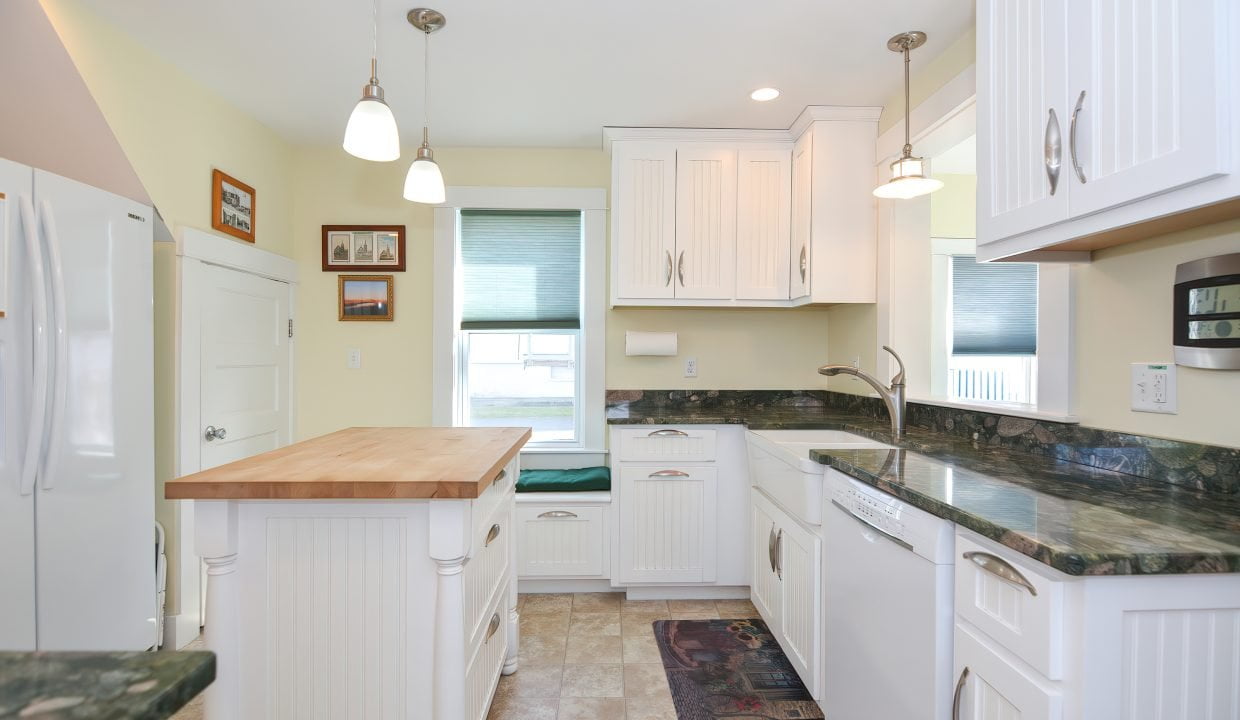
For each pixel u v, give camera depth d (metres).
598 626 2.59
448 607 1.35
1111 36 1.06
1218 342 1.23
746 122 2.92
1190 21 0.92
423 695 1.41
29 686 0.42
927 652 1.20
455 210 3.36
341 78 2.50
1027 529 0.97
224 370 2.69
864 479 1.50
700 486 2.83
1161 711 0.88
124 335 2.02
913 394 2.60
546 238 3.39
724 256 3.00
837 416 2.92
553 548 2.90
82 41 2.00
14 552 1.65
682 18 2.04
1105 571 0.85
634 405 3.38
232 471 1.42
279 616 1.41
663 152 2.99
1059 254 1.58
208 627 1.36
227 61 2.36
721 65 2.37
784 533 2.16
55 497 1.76
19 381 1.66
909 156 2.07
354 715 1.42
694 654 2.34
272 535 1.41
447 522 1.33
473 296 3.38
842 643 1.63
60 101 2.07
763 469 2.44
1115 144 1.06
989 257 1.48
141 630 2.08
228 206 2.73
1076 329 1.64
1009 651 1.00
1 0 1.90
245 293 2.85
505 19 2.05
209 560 1.36
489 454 1.66
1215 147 0.88
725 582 2.84
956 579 1.14
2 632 1.62
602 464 3.38
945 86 2.23
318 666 1.42
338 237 3.32
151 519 2.13
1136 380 1.45
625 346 3.35
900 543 1.32
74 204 1.82
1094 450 1.56
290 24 2.09
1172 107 0.95
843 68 2.38
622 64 2.36
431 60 2.34
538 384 3.45
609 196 3.37
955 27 2.08
